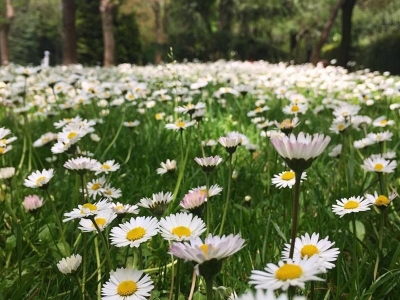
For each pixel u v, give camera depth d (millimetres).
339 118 391
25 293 234
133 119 645
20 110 534
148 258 266
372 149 493
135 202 360
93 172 388
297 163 142
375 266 228
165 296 228
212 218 300
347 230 273
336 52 3602
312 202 340
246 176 406
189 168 422
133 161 467
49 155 493
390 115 695
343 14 2709
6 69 1479
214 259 129
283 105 793
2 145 329
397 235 290
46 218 321
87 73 1293
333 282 239
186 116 612
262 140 535
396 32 2961
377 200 238
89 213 195
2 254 274
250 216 312
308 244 169
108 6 2607
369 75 1377
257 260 243
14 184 354
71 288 218
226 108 722
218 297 189
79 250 270
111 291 163
